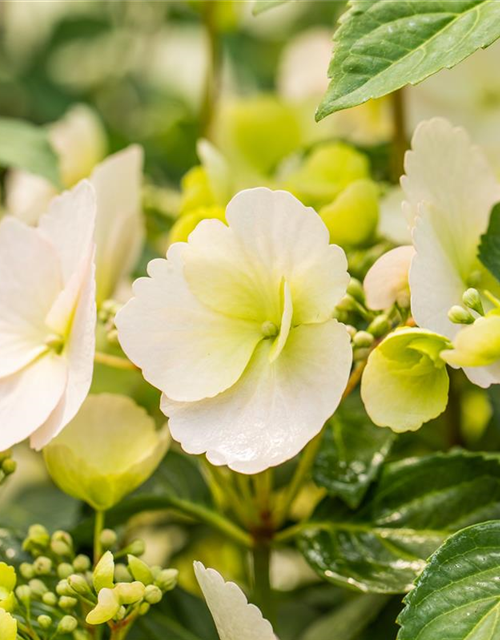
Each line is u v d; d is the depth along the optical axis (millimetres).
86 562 589
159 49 992
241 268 569
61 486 592
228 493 610
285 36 973
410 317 576
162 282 571
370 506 606
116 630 571
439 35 558
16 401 587
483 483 598
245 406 566
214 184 630
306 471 606
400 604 649
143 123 907
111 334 594
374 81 556
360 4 563
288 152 729
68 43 976
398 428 559
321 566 599
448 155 588
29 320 601
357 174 662
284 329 559
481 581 553
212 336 571
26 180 721
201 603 632
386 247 622
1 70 917
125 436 594
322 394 560
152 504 621
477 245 591
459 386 678
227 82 953
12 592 567
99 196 629
